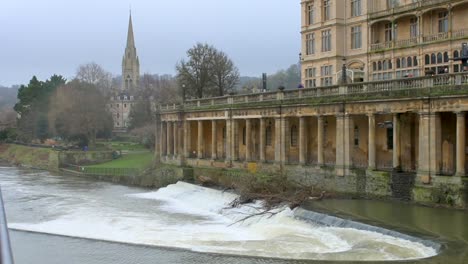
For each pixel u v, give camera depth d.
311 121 53.44
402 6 54.50
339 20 62.38
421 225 30.53
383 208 37.00
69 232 39.50
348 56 62.53
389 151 45.38
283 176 51.44
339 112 45.88
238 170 59.25
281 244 31.52
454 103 36.12
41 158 116.38
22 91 151.75
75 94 123.88
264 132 56.91
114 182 81.12
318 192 45.06
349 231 31.53
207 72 93.25
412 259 24.98
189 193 58.03
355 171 44.28
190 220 44.22
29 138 144.25
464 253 24.53
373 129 43.00
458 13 49.56
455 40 49.16
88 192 67.12
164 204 54.69
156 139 83.69
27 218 46.19
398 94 40.12
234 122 62.53
